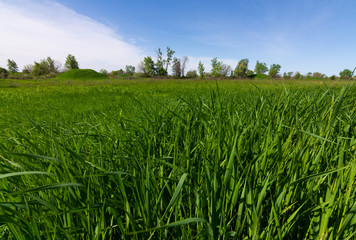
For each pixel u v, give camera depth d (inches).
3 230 23.6
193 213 28.5
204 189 27.5
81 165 31.0
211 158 31.9
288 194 25.0
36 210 23.0
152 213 23.3
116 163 34.2
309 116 37.8
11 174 17.8
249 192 23.3
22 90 434.9
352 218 19.6
